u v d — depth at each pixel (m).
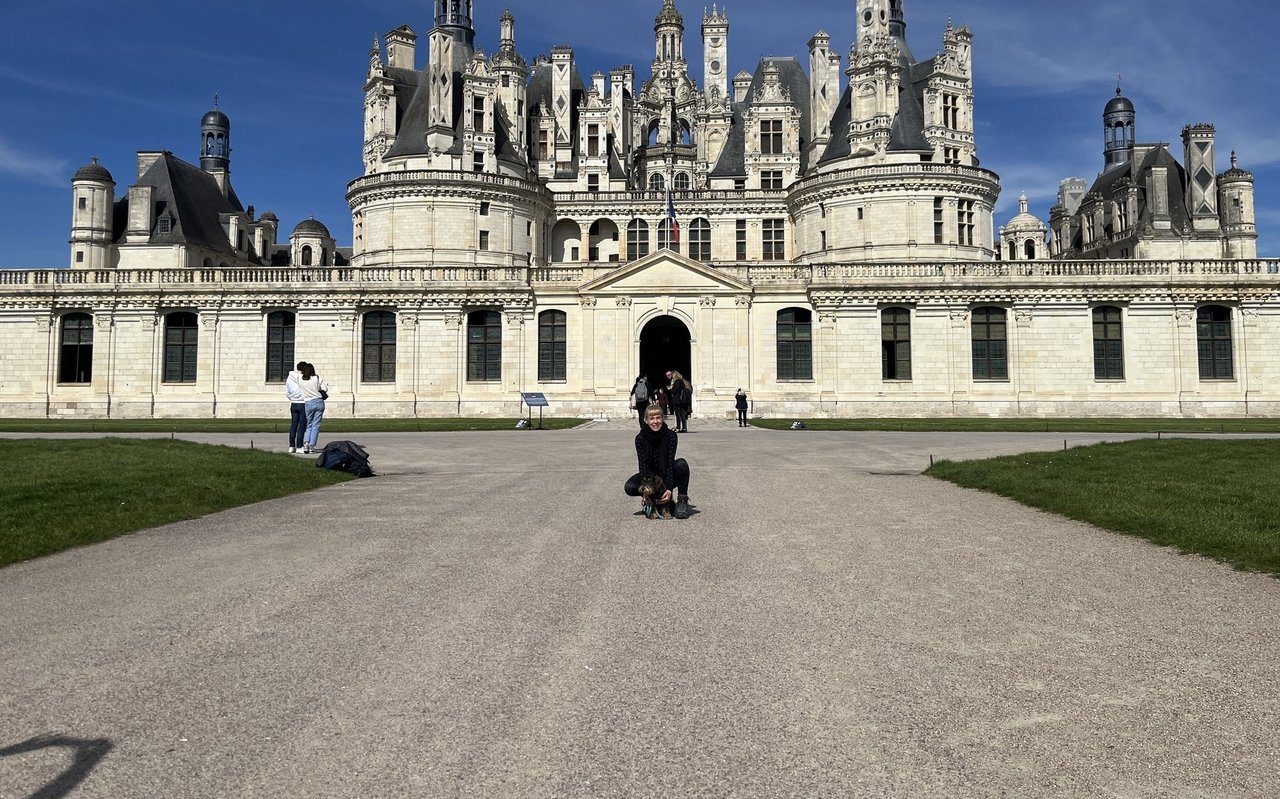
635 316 56.59
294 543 11.94
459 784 4.95
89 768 5.10
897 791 4.88
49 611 8.44
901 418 52.84
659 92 92.56
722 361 56.38
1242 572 10.05
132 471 18.31
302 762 5.20
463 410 56.62
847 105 73.94
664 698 6.21
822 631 7.82
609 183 80.44
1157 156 80.94
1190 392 55.72
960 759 5.28
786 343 56.94
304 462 21.41
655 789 4.90
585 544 11.82
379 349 57.59
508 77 78.75
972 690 6.38
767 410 55.91
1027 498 15.75
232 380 56.94
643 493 13.88
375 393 57.12
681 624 8.02
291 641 7.48
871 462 23.62
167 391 56.94
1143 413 55.62
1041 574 10.03
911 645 7.42
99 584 9.55
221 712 5.93
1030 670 6.79
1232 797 4.82
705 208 77.56
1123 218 79.88
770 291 56.78
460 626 7.95
